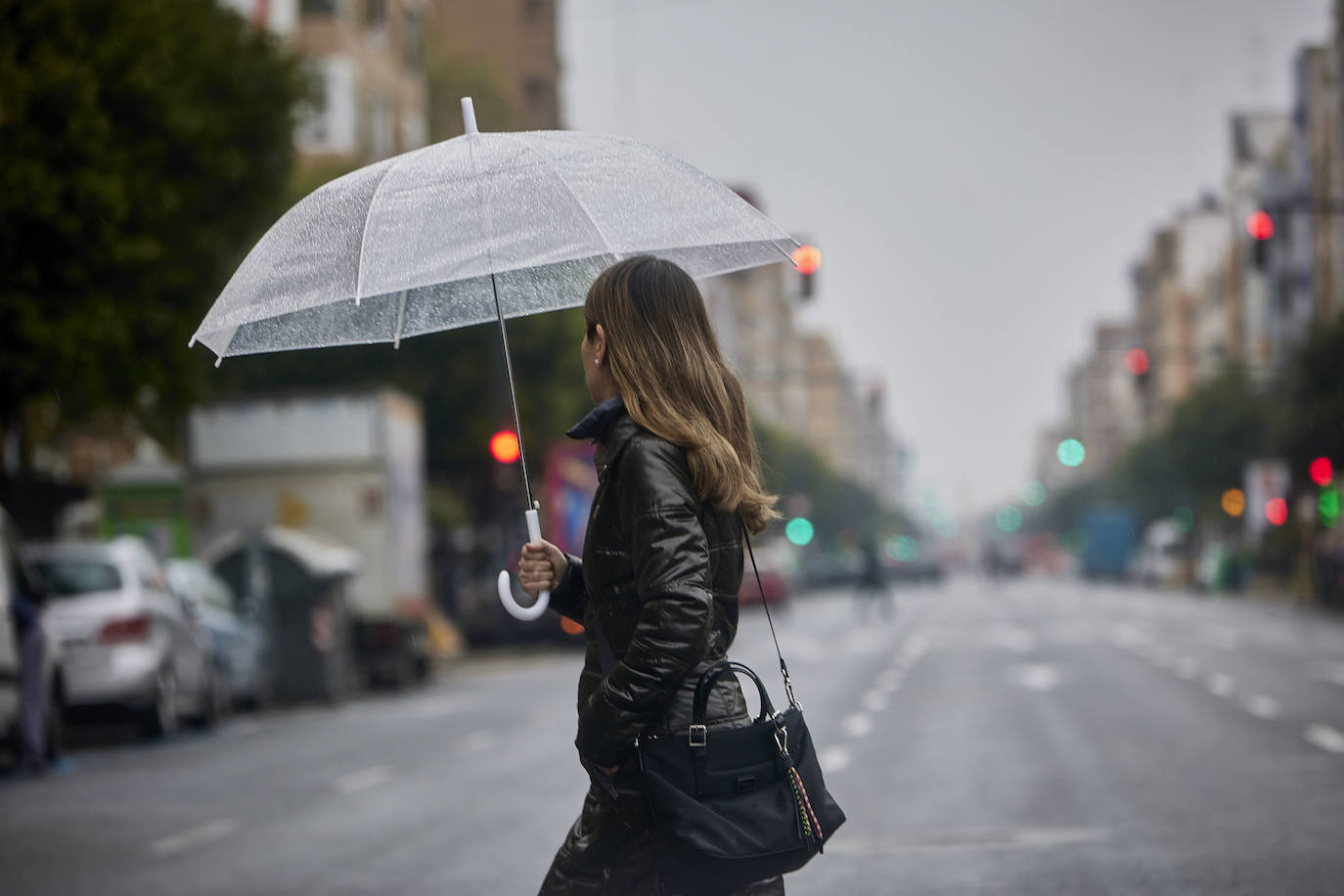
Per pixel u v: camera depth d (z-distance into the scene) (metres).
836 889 9.50
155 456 32.47
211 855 11.52
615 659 4.10
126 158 21.89
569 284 5.13
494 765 16.88
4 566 16.86
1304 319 83.94
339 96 52.91
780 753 4.09
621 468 4.07
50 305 21.44
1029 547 168.62
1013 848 10.74
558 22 90.94
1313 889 9.09
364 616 31.69
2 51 20.97
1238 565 75.12
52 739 18.06
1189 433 89.06
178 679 21.97
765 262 5.02
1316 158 83.12
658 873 4.17
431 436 50.38
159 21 22.92
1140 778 14.02
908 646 37.81
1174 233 145.12
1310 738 16.67
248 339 4.91
